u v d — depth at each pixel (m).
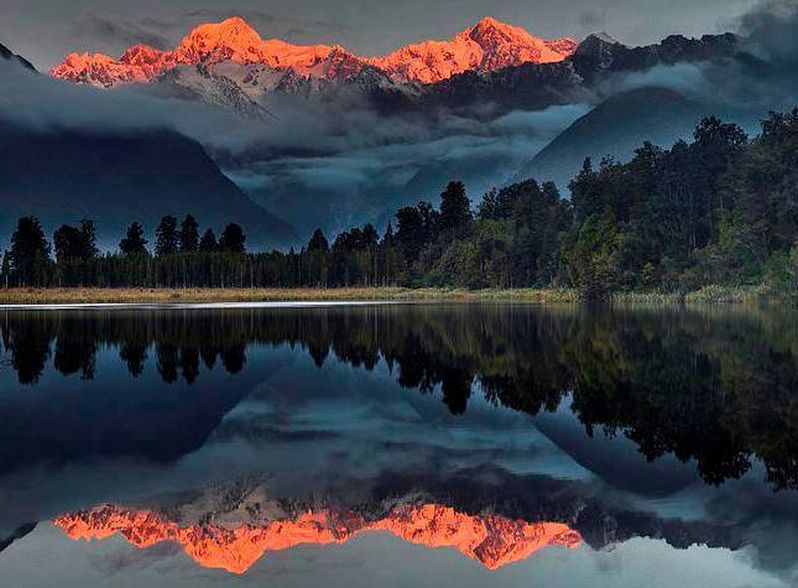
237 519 25.00
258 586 20.14
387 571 21.08
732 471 29.83
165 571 21.16
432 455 32.72
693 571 20.91
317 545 22.98
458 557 22.02
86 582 20.47
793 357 60.31
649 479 29.03
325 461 31.86
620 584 20.16
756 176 156.75
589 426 37.78
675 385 48.62
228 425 39.31
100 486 28.42
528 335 83.56
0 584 20.31
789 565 21.20
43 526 24.47
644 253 167.25
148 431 37.91
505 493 27.52
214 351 73.44
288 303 189.50
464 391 48.91
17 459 32.41
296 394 48.69
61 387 52.03
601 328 90.69
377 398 46.97
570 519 24.84
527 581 20.42
